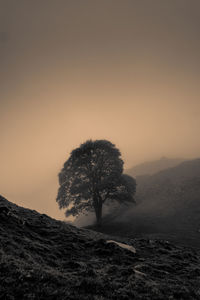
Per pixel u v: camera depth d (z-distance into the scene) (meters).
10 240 10.82
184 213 43.56
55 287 6.97
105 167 45.59
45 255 10.72
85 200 45.22
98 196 43.66
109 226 41.84
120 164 46.12
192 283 10.19
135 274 9.49
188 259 15.88
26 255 9.46
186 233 31.44
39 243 12.42
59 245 13.30
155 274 10.63
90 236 18.06
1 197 23.53
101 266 10.79
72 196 46.12
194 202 48.44
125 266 11.44
